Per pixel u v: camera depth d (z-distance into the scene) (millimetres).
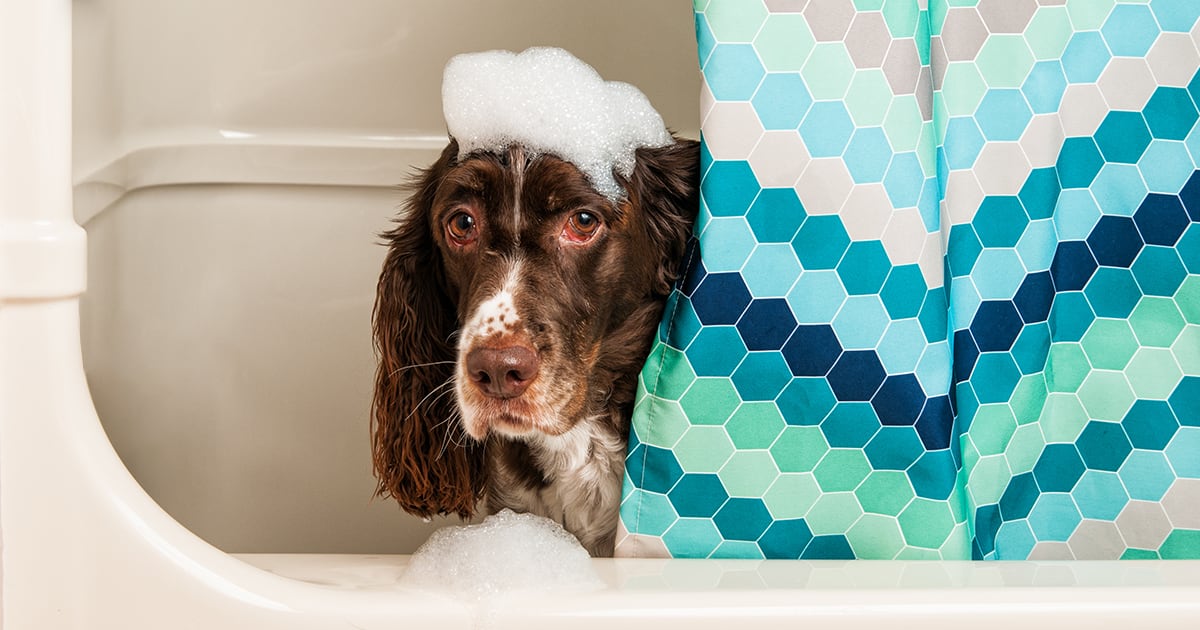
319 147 2506
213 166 2477
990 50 1537
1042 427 1612
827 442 1487
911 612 1087
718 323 1467
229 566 1102
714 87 1409
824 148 1420
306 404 2471
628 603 1096
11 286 1063
